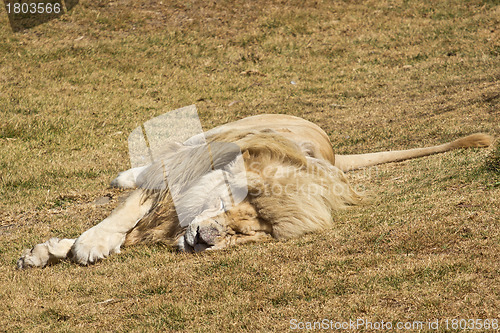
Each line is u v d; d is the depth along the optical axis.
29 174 23.69
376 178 19.50
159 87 41.66
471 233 11.76
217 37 52.88
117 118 34.03
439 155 20.42
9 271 14.12
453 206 13.61
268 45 51.78
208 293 11.17
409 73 43.50
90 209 19.52
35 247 14.63
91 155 26.97
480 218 12.37
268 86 43.09
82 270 13.88
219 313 10.32
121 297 11.77
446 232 12.02
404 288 10.04
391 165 21.22
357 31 54.53
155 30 53.00
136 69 45.19
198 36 52.66
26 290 12.56
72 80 41.34
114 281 12.66
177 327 9.99
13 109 33.69
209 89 42.06
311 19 56.94
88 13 54.25
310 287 10.78
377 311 9.44
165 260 13.74
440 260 10.73
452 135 23.47
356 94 39.88
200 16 56.34
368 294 10.05
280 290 10.78
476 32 50.91
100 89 40.09
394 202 15.52
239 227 14.39
